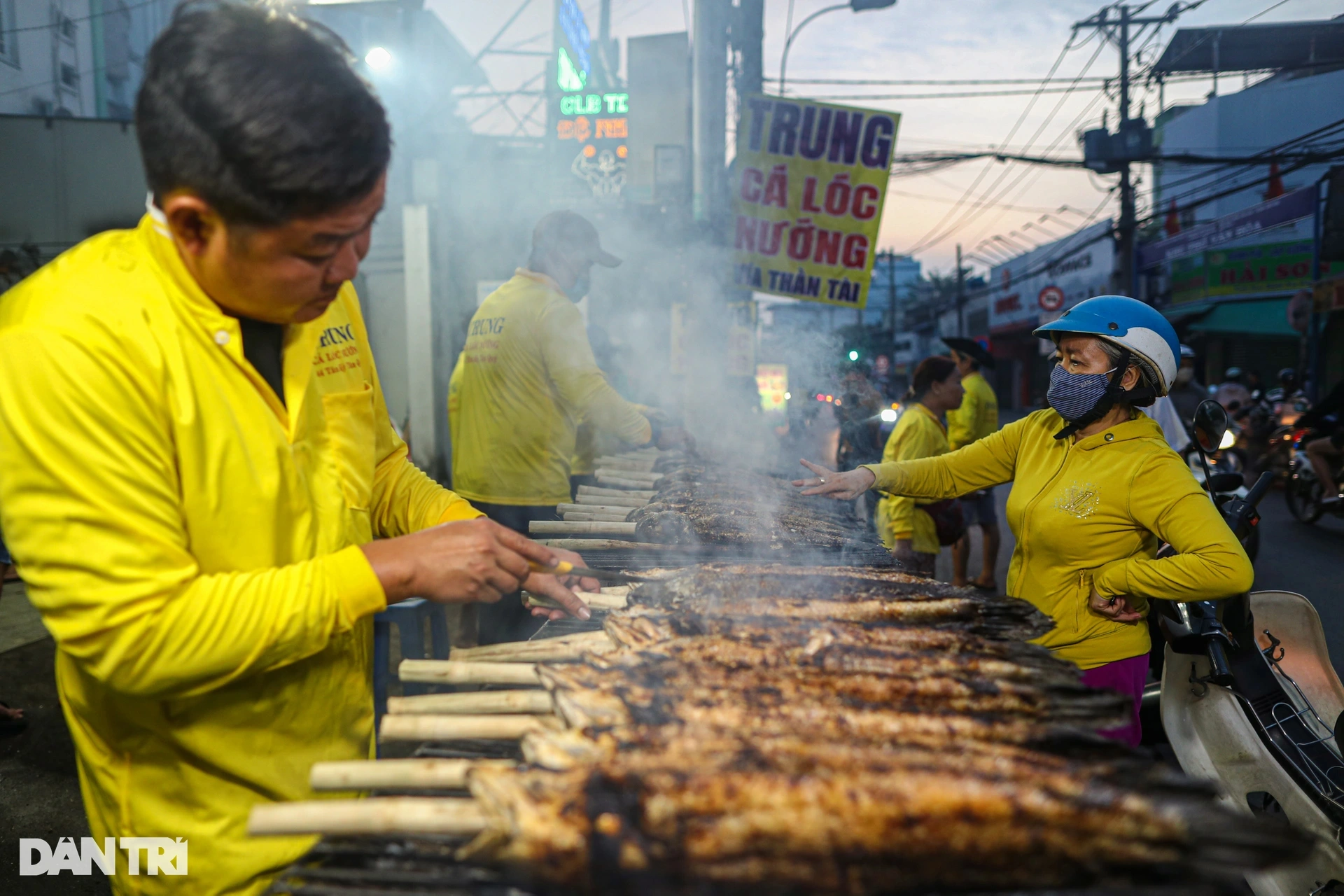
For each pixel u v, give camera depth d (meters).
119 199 8.26
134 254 1.04
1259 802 2.52
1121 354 2.05
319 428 1.25
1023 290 32.56
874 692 1.12
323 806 0.86
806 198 7.55
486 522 1.25
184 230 0.95
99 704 1.12
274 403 1.14
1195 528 1.92
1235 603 2.32
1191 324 20.36
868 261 7.55
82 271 1.01
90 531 0.92
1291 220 15.56
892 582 1.62
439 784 0.92
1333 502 7.55
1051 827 0.78
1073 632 2.15
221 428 1.04
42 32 14.17
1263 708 2.33
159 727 1.11
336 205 0.93
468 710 1.12
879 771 0.83
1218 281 18.73
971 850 0.78
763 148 7.53
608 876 0.76
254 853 1.14
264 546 1.08
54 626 0.93
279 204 0.89
